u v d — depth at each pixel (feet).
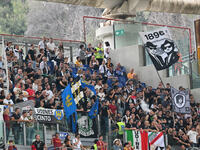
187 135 269.23
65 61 291.79
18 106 232.94
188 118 281.95
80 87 243.81
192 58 327.67
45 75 284.20
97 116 247.09
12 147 212.43
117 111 270.46
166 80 323.37
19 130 222.48
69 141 225.56
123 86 294.25
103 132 246.68
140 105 276.21
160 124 267.80
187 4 364.99
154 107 278.87
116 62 336.29
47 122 234.38
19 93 246.06
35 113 231.71
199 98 315.78
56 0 329.31
